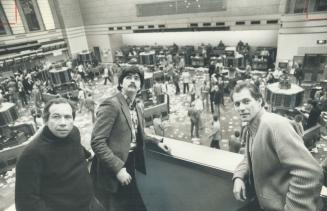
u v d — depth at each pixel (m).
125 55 23.59
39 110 12.46
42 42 21.94
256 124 1.51
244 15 17.05
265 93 10.45
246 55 18.08
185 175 1.96
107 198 1.79
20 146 8.28
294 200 1.27
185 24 19.48
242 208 1.69
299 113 8.81
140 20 21.45
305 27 14.80
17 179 1.32
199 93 13.94
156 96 11.55
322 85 11.86
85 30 25.09
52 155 1.38
